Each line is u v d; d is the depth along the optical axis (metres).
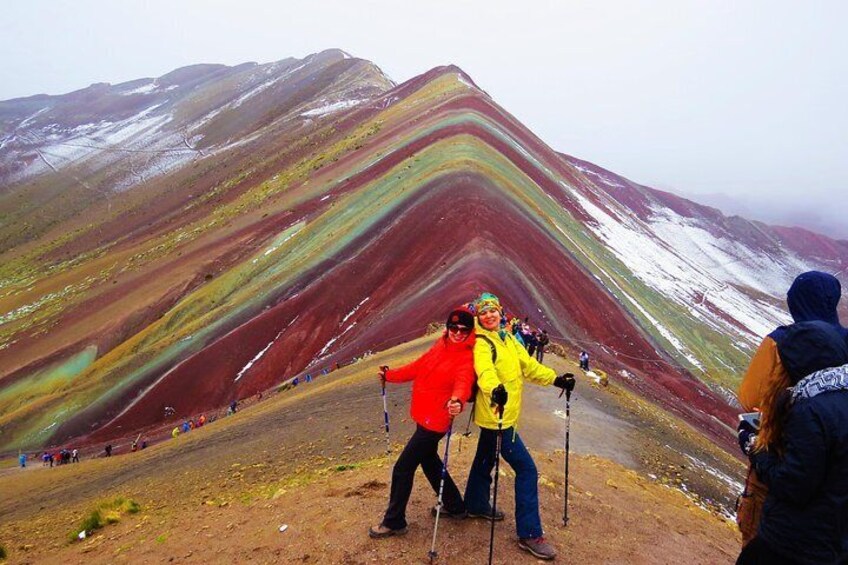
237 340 57.84
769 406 3.94
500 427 5.84
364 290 60.12
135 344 68.81
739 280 165.50
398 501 6.41
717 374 58.38
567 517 7.57
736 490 19.80
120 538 10.38
